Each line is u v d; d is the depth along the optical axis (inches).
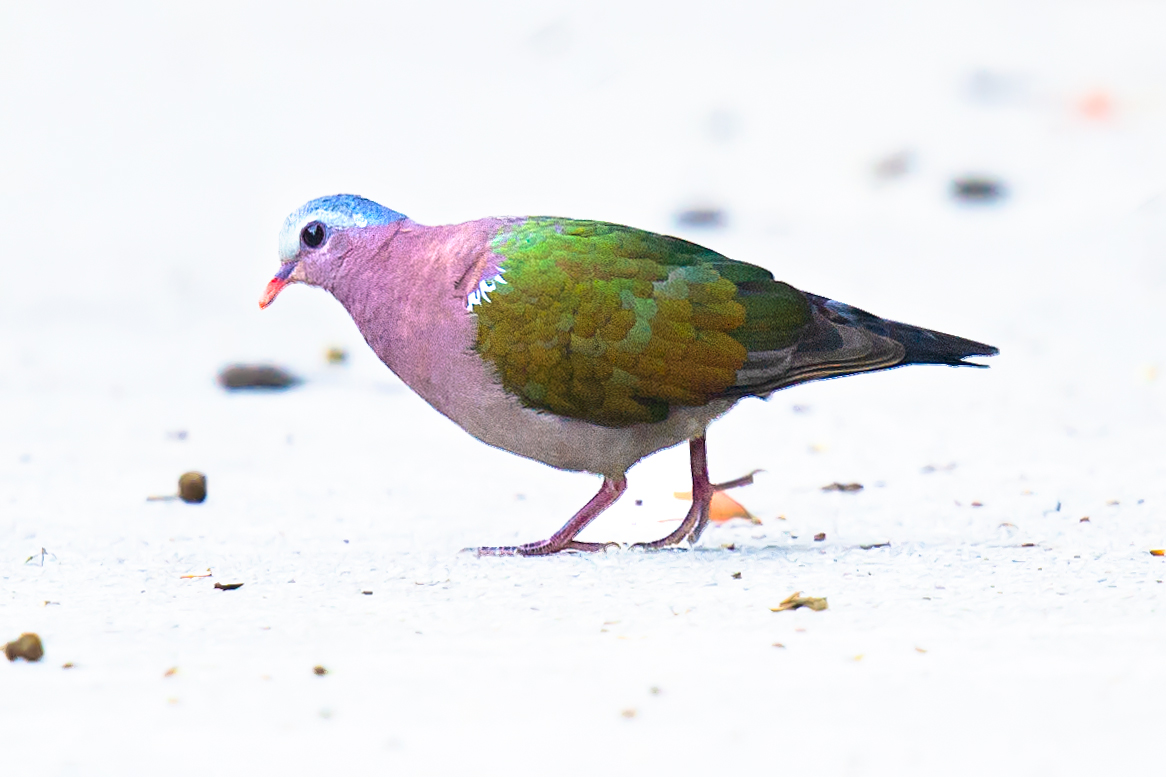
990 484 467.8
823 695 269.1
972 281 810.2
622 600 333.1
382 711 264.5
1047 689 270.1
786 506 451.2
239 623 321.4
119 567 378.9
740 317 380.2
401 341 391.2
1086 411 567.2
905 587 340.2
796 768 238.2
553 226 386.9
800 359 384.5
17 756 247.3
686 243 393.4
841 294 788.6
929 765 238.5
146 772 240.1
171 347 720.3
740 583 346.0
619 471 397.4
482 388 384.2
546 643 301.7
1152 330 699.4
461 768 240.1
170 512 447.5
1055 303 756.6
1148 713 257.6
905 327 393.4
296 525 431.5
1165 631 302.5
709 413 390.6
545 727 256.1
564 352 376.8
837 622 312.7
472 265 382.0
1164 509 427.5
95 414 594.9
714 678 278.5
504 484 487.2
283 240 402.0
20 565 381.7
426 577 360.5
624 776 236.4
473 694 272.4
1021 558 367.9
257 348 713.0
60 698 273.7
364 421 581.6
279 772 239.5
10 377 660.1
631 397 380.2
